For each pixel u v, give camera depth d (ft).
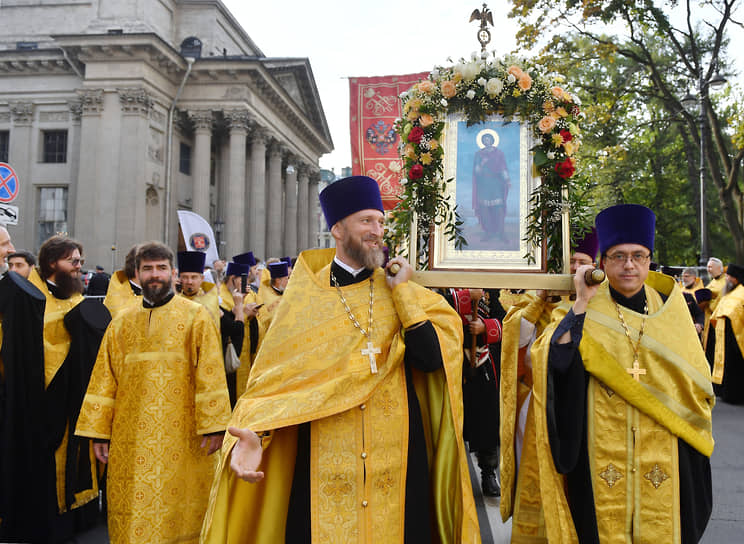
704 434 8.78
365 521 7.61
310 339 8.01
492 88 9.78
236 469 6.98
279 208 129.39
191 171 119.24
